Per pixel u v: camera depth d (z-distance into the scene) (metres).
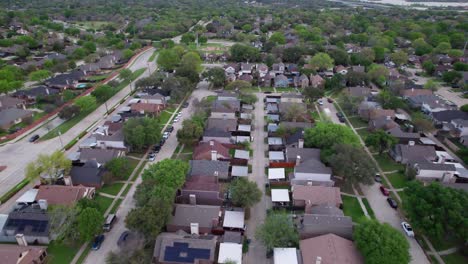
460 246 67.12
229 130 113.75
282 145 105.19
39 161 85.44
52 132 118.69
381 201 81.88
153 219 64.31
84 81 174.25
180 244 63.16
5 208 79.69
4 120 121.94
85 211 66.62
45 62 188.12
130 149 104.62
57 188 79.38
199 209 72.50
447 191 67.00
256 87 166.62
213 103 132.00
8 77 158.88
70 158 97.94
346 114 133.88
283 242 64.38
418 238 69.88
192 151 104.75
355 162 84.12
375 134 100.69
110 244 68.62
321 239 63.62
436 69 184.88
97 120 128.38
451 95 156.25
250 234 71.25
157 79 156.75
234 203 76.38
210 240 63.66
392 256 56.19
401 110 134.88
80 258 65.06
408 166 93.06
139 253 60.38
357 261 59.56
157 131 105.06
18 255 60.00
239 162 96.75
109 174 86.75
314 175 86.38
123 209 78.81
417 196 68.88
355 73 162.12
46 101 146.12
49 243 68.94
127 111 132.25
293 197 78.12
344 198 82.81
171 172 77.69
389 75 171.25
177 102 145.00
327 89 162.00
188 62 177.50
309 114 129.50
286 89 163.50
